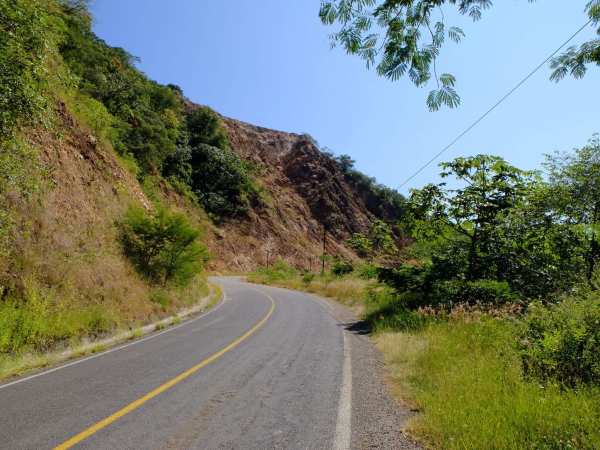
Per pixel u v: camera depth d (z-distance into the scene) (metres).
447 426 3.88
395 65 3.20
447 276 11.46
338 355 8.14
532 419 3.72
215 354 8.08
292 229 77.31
